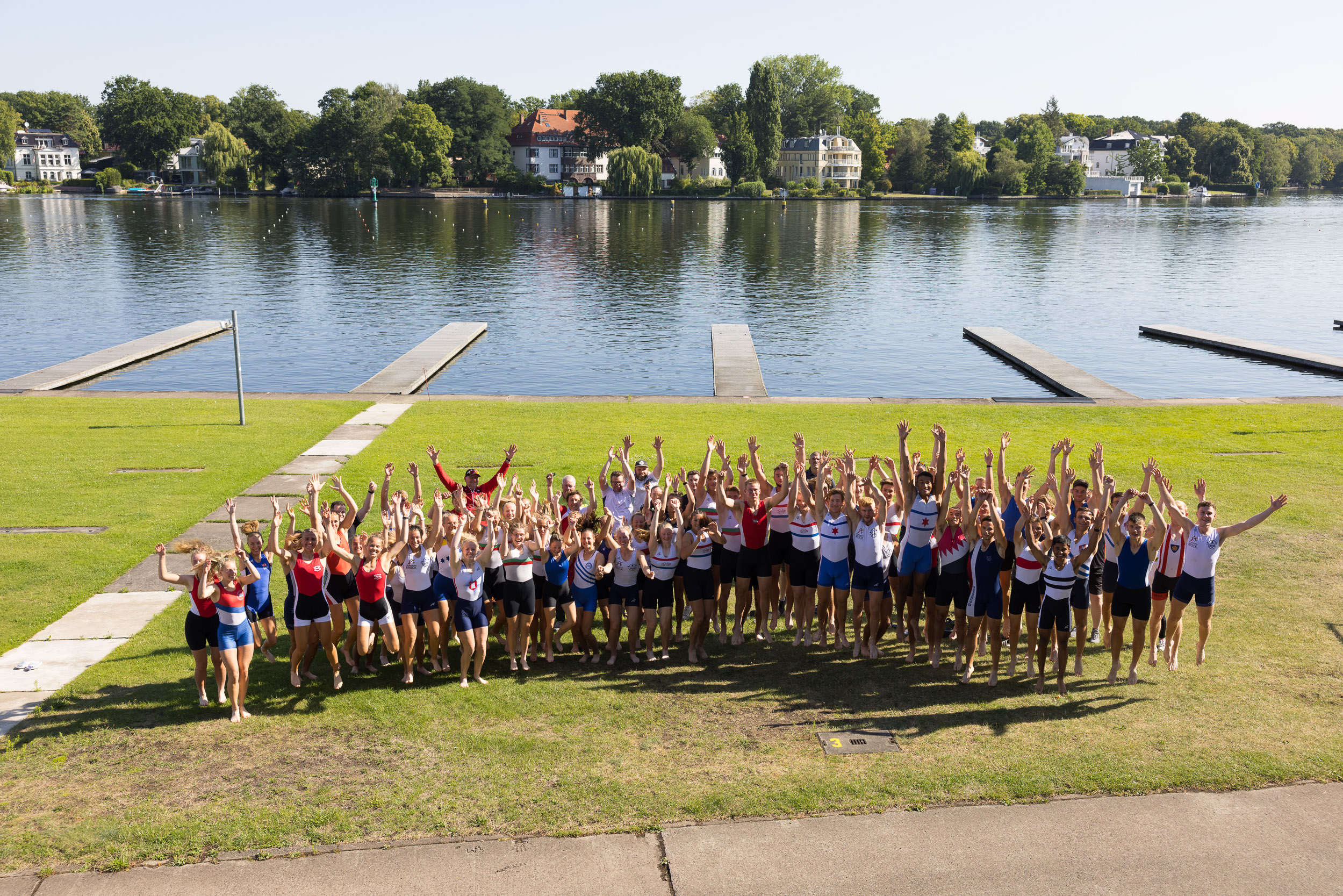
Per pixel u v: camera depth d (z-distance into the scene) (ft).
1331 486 57.82
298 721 33.04
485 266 219.00
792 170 584.81
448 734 32.12
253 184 514.27
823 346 133.18
